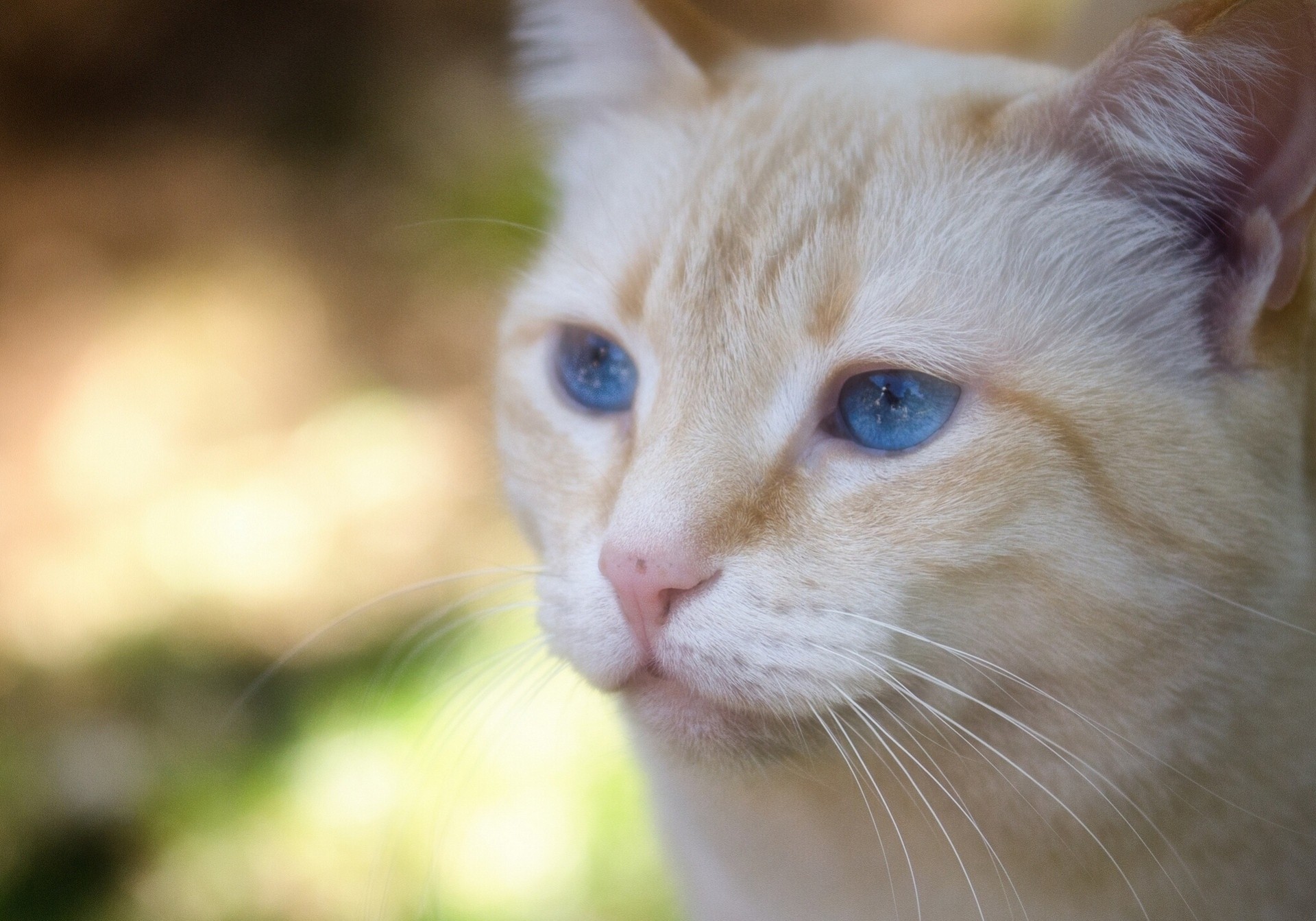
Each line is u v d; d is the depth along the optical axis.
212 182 0.99
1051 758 0.37
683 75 0.40
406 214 0.92
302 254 0.93
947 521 0.36
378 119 0.99
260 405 0.84
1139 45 0.36
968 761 0.37
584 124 0.43
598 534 0.37
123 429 0.83
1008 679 0.36
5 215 0.97
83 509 0.78
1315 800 0.38
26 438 0.82
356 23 1.03
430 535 0.74
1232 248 0.36
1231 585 0.36
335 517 0.76
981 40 0.85
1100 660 0.36
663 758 0.40
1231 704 0.37
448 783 0.55
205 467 0.80
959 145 0.37
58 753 0.65
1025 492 0.36
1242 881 0.39
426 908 0.53
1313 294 0.37
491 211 0.89
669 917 0.54
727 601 0.36
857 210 0.37
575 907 0.54
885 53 0.42
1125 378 0.36
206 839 0.60
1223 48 0.35
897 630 0.36
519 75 0.45
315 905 0.57
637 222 0.39
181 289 0.92
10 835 0.61
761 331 0.36
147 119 1.03
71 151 1.01
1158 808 0.38
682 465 0.36
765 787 0.39
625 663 0.37
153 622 0.71
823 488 0.36
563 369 0.40
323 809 0.60
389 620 0.69
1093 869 0.38
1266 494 0.37
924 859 0.39
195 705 0.67
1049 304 0.36
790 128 0.38
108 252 0.95
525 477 0.40
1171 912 0.39
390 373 0.85
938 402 0.36
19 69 1.02
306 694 0.66
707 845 0.42
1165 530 0.36
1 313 0.90
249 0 1.03
